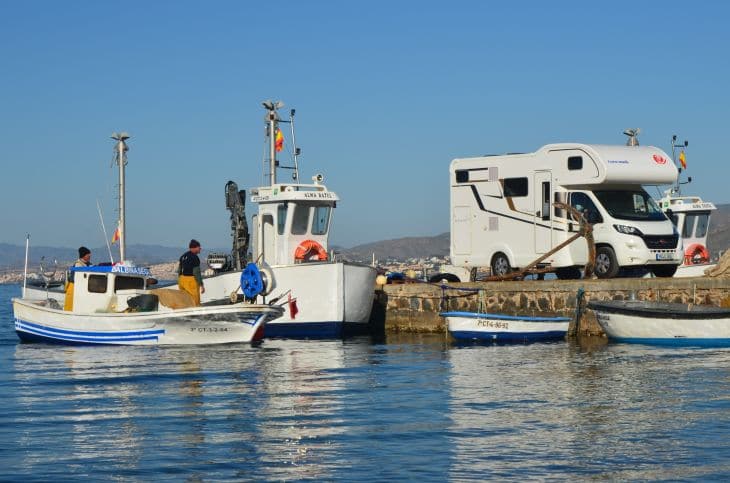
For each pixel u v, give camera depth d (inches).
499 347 1019.9
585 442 553.3
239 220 1262.3
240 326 1071.0
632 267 1127.6
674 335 980.6
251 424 617.0
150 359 956.6
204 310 1058.1
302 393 733.9
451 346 1042.1
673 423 597.9
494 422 610.2
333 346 1061.8
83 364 930.1
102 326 1111.0
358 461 520.7
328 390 745.6
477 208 1229.7
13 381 820.6
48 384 799.7
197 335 1076.5
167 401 706.8
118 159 1400.1
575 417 620.4
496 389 733.9
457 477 488.4
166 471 505.7
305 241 1242.0
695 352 931.3
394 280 1284.4
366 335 1200.8
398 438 570.9
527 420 614.2
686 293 1025.5
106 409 676.1
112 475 499.5
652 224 1120.8
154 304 1106.1
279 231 1240.8
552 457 522.0
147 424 621.0
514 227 1191.6
